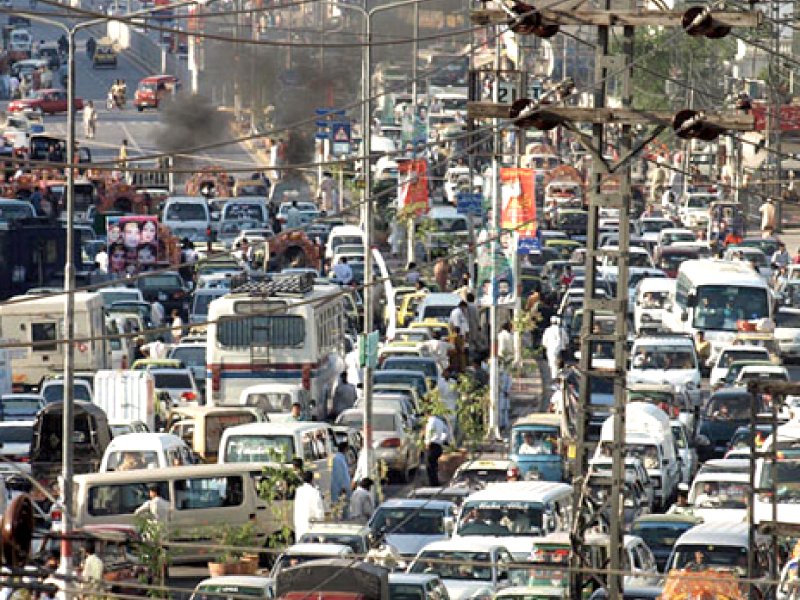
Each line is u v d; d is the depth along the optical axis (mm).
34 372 118375
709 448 104438
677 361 119562
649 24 57125
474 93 104375
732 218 192375
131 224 156000
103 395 102000
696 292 137500
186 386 113312
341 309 119188
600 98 58438
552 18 57812
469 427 103438
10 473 86188
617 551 57969
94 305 120062
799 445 77312
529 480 88812
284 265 164375
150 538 71500
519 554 71875
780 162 194250
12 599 61969
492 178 109500
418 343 118000
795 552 67312
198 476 78562
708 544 69750
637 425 94500
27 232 152750
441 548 68000
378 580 55312
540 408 116000
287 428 86500
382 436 96938
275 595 56344
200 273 159375
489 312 124562
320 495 77562
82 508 77688
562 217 193625
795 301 159000
